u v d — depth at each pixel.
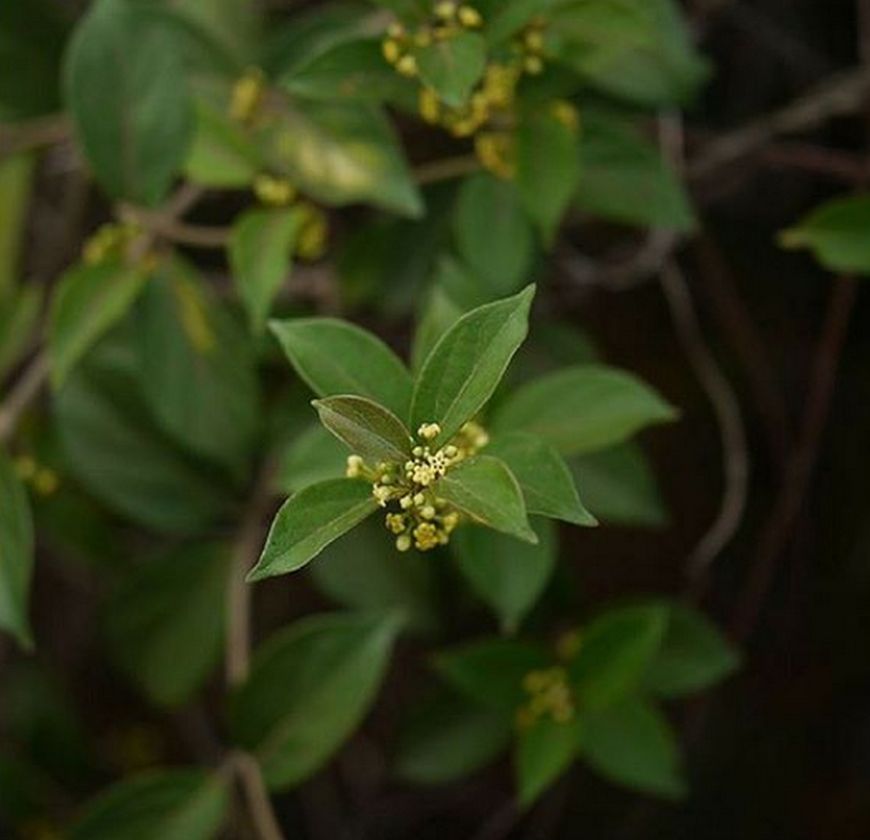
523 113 0.74
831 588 1.00
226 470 0.81
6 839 0.93
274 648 0.76
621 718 0.79
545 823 1.00
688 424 1.02
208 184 0.77
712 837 1.02
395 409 0.64
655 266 0.88
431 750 0.83
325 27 0.79
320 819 1.03
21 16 0.82
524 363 0.82
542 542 0.73
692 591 0.89
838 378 0.99
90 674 1.06
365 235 0.82
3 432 0.80
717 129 0.93
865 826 1.01
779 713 1.02
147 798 0.77
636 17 0.72
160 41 0.76
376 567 0.83
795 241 0.78
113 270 0.77
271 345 0.82
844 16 0.95
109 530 0.88
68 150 0.92
